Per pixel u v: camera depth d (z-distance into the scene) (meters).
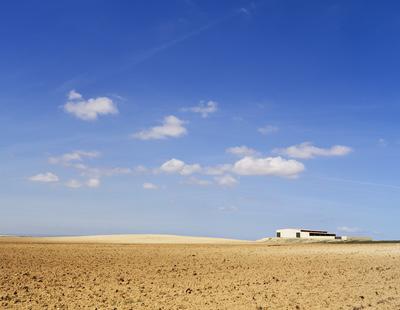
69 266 39.50
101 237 130.75
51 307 20.53
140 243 98.44
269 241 114.56
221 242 113.00
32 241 94.88
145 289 26.53
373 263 44.66
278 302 21.97
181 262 45.62
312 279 31.62
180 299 22.88
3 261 42.59
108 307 20.58
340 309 20.16
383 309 20.25
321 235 119.62
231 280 31.05
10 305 20.86
